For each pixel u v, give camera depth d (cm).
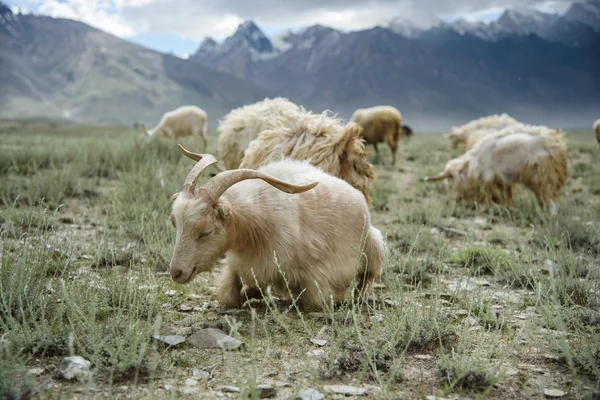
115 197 828
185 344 382
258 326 423
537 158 1014
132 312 410
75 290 421
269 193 453
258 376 337
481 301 447
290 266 451
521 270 569
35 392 301
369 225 497
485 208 1054
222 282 477
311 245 451
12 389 290
